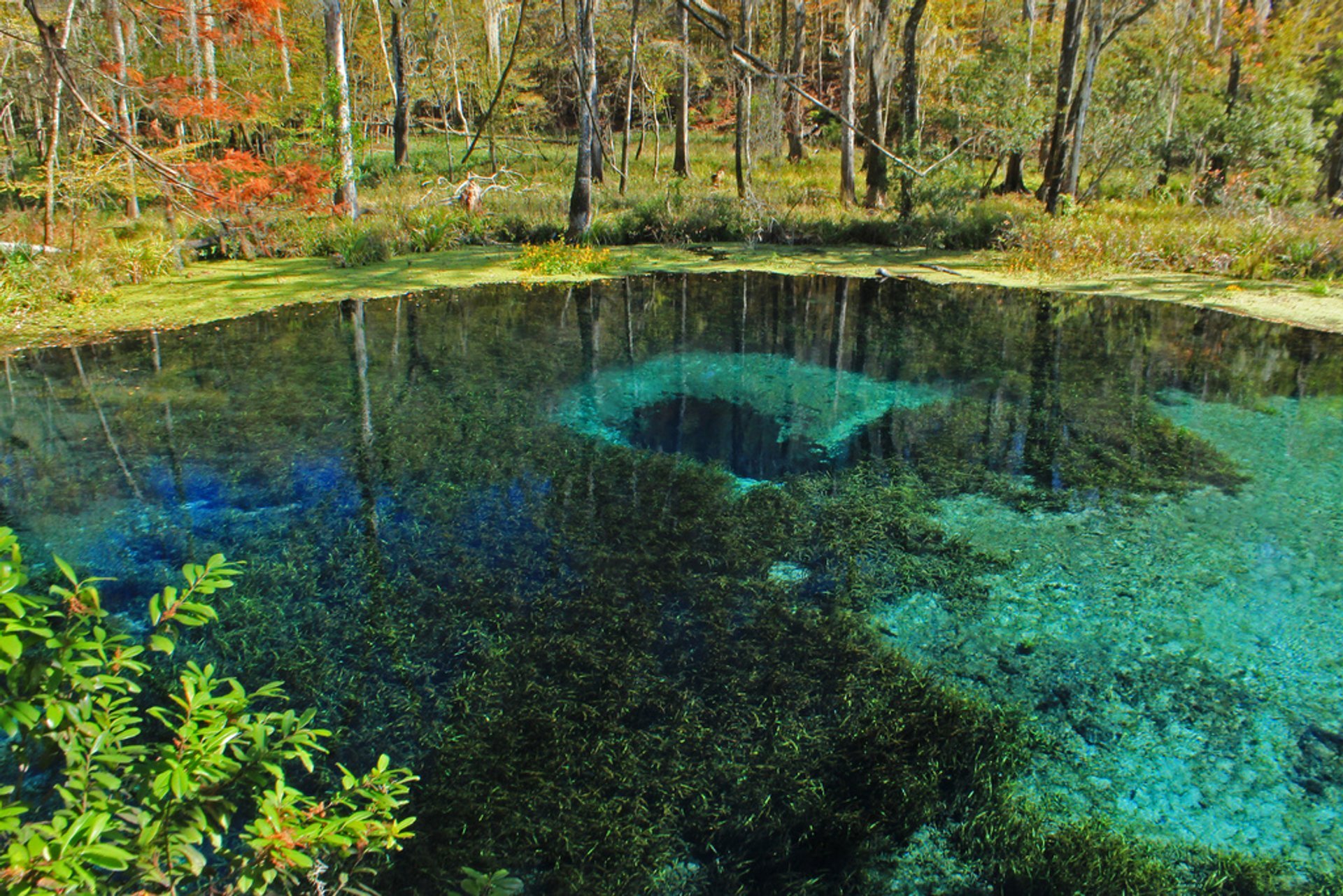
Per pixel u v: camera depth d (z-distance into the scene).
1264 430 6.01
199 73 11.39
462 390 6.87
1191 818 2.79
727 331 8.94
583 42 13.36
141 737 2.99
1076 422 6.19
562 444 5.79
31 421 6.16
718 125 32.41
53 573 4.11
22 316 8.90
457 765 2.93
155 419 6.18
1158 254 12.11
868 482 5.25
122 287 10.59
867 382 7.18
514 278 11.69
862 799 2.86
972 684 3.43
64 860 1.24
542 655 3.54
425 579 4.11
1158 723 3.22
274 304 9.80
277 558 4.27
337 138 13.28
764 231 15.05
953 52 23.56
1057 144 14.54
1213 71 18.33
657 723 3.17
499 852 2.60
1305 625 3.78
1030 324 9.15
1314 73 16.72
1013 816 2.79
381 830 1.64
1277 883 2.54
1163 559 4.35
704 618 3.85
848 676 3.45
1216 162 17.55
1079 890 2.51
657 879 2.54
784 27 20.98
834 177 21.70
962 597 4.04
